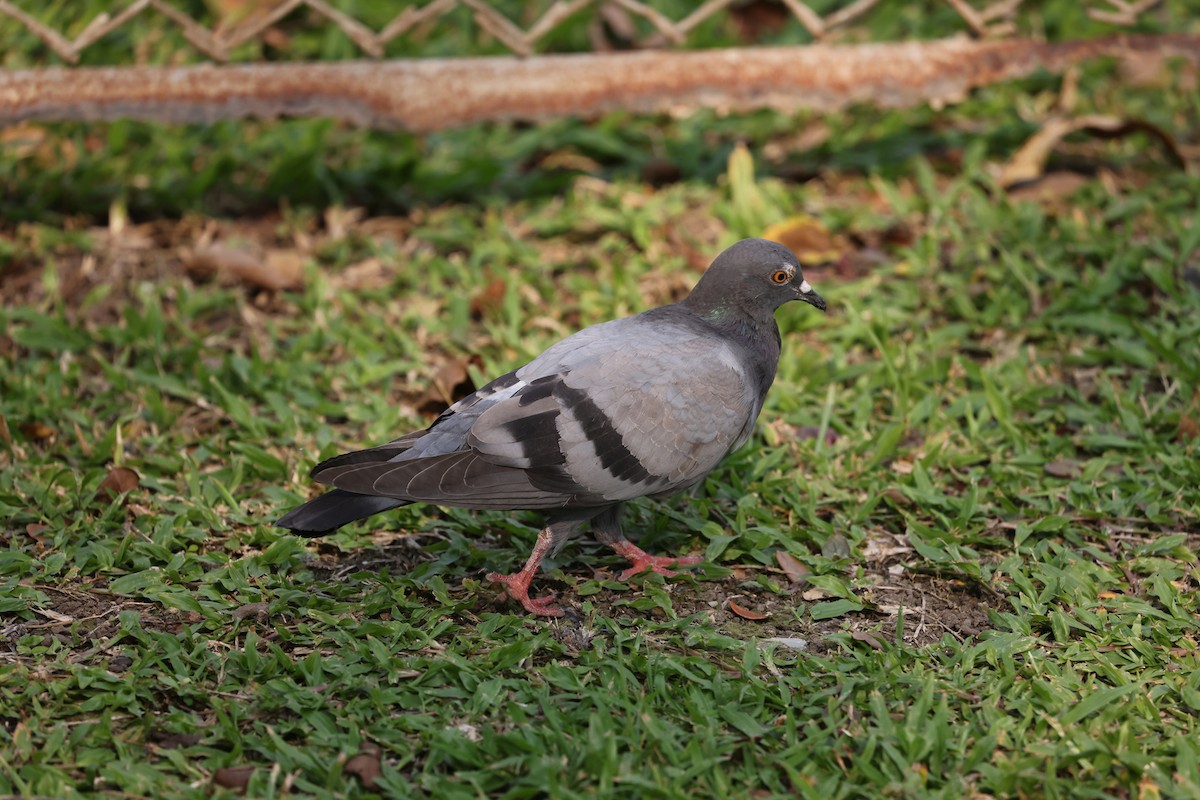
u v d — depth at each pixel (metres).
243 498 9.66
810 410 10.84
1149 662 7.82
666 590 8.73
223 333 12.01
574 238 13.65
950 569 8.88
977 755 6.98
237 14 16.16
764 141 15.55
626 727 7.12
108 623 8.15
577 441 8.09
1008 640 8.02
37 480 9.57
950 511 9.53
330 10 13.40
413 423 10.70
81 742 7.02
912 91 14.01
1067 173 14.34
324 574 8.92
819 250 13.06
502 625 8.20
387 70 13.45
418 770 7.04
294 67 13.37
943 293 12.37
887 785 6.78
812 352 11.44
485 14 13.48
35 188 13.97
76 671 7.51
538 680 7.65
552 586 8.91
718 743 7.12
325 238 13.72
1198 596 8.41
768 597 8.72
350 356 11.74
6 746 6.98
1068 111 15.47
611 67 13.71
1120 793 6.86
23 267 12.85
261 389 11.02
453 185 14.42
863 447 10.22
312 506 7.81
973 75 14.12
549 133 15.45
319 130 14.64
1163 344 10.90
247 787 6.72
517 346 11.55
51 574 8.53
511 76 13.58
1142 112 15.67
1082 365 11.38
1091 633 8.16
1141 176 14.37
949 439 10.38
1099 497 9.65
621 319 9.08
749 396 8.76
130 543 8.83
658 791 6.65
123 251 13.19
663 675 7.68
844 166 14.84
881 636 8.13
